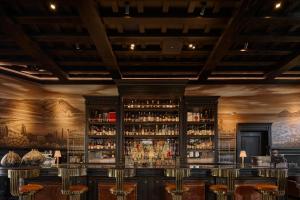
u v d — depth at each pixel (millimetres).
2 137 9508
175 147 9273
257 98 10477
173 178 6738
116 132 9203
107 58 7609
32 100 10125
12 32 6160
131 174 6004
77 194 5812
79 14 5332
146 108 9227
